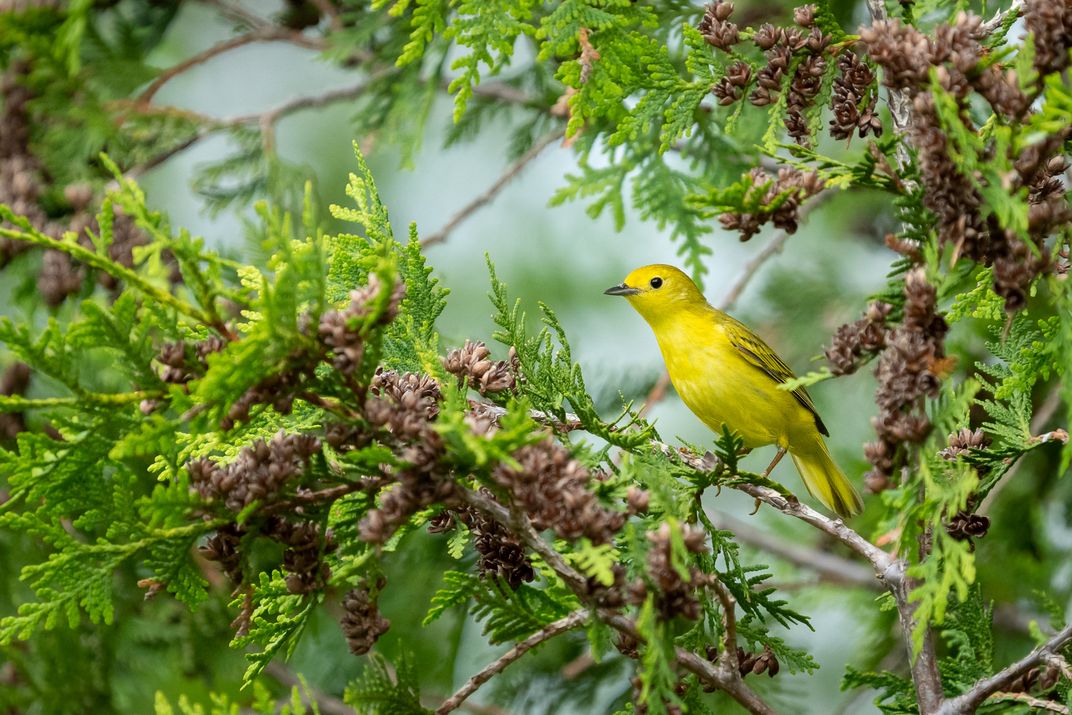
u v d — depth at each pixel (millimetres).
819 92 8227
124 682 13438
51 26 10586
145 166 15375
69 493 6816
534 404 8211
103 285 13969
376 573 6762
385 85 15172
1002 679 7273
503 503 6691
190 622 13633
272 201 15367
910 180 7074
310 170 15508
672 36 13000
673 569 6176
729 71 8508
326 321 6219
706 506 15852
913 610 7629
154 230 6227
